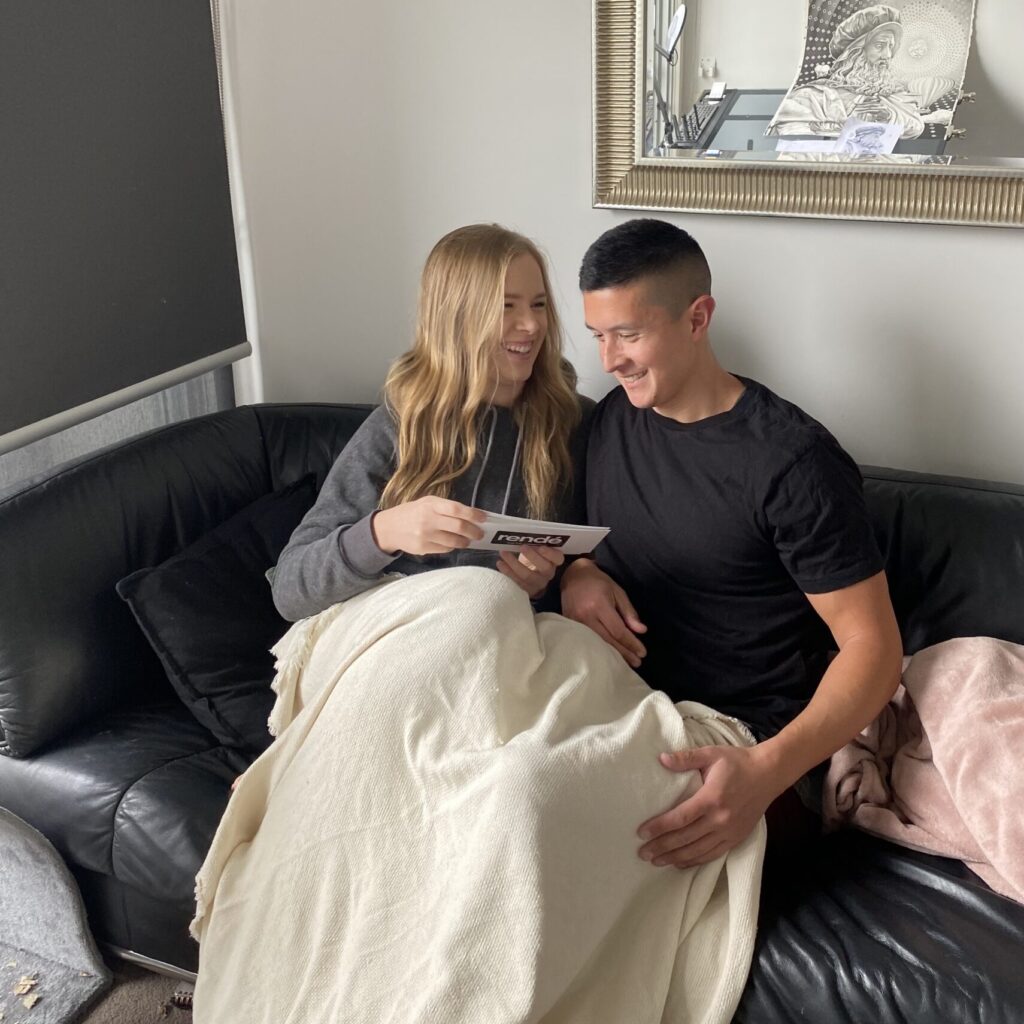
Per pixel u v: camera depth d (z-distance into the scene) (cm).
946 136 182
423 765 140
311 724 152
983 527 177
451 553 177
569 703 147
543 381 183
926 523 181
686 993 137
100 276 197
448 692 143
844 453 162
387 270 235
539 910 126
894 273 194
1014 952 134
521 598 154
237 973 143
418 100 219
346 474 181
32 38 178
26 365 185
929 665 166
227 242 228
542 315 177
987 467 200
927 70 181
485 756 137
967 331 193
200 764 175
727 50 191
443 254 174
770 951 138
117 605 188
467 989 125
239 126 234
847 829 164
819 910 144
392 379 181
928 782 158
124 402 207
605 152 204
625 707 156
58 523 182
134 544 194
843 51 184
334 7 218
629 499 171
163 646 181
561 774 134
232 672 183
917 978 132
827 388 206
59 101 184
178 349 219
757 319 207
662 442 168
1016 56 175
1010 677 159
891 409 203
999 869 143
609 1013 135
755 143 194
